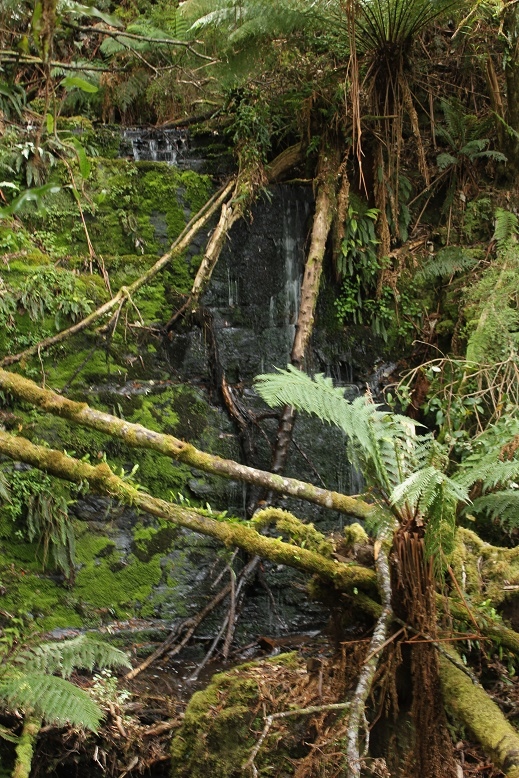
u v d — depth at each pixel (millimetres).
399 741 2896
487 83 6711
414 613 2740
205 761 3357
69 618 4699
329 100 6266
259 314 6031
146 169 5746
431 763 2736
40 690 3215
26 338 4973
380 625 2707
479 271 6324
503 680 3459
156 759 3643
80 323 5074
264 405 5719
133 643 4699
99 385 5156
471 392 5582
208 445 5355
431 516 2551
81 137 5910
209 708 3477
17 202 2020
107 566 4859
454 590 3295
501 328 5574
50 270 5102
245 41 6027
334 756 2936
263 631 5082
